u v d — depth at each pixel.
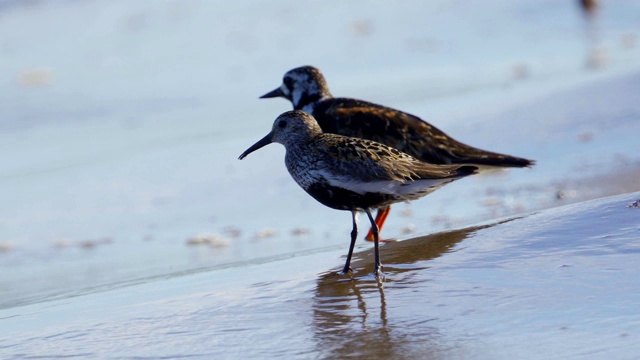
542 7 26.59
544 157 14.54
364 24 26.25
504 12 26.55
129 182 16.75
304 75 14.17
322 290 8.39
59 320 8.59
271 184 15.80
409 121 12.63
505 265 8.33
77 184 16.92
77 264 12.63
